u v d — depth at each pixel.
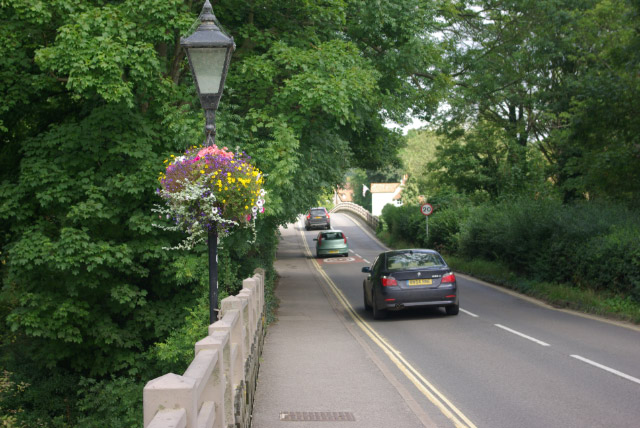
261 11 17.14
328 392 8.22
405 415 7.05
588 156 24.83
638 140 22.80
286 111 15.24
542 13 31.33
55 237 14.45
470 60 31.61
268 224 16.48
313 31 16.72
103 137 14.21
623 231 17.12
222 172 7.27
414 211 46.97
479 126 38.34
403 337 13.19
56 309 14.66
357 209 80.56
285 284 26.81
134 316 15.74
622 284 16.39
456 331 13.69
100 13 12.66
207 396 3.65
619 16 28.20
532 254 22.33
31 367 17.11
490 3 31.77
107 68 11.98
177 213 7.30
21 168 14.05
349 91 14.45
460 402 7.69
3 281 17.12
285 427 6.57
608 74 22.97
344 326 15.15
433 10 20.86
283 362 10.44
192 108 14.95
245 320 7.43
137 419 12.93
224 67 7.40
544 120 36.59
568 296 18.00
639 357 10.28
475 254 31.17
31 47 14.59
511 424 6.70
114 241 14.21
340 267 35.41
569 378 8.83
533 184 35.78
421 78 26.03
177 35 15.23
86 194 13.66
